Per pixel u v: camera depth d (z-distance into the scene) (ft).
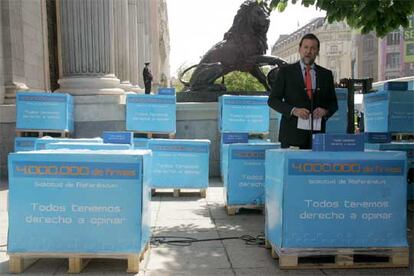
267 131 35.94
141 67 88.07
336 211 14.85
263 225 21.31
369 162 14.88
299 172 14.75
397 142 27.76
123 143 23.02
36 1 53.31
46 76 57.21
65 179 14.46
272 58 43.52
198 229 20.48
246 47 43.32
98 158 14.44
